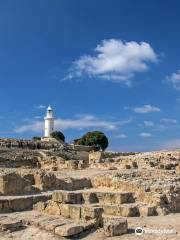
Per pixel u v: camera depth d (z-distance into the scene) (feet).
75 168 248.93
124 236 103.14
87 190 164.66
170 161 259.60
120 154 341.82
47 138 437.58
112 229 103.04
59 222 108.58
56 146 359.46
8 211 128.57
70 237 101.40
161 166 237.25
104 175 180.14
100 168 244.42
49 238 101.04
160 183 161.89
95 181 176.65
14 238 102.06
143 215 130.21
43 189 157.79
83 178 176.45
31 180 161.48
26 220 112.37
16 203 131.44
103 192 146.41
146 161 250.16
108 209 130.00
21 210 131.34
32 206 135.33
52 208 123.75
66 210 117.80
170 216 132.16
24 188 148.97
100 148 435.94
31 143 342.85
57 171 225.97
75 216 114.32
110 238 101.14
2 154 280.31
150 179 173.68
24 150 307.99
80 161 258.98
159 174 196.13
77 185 171.22
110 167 240.73
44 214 123.13
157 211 134.00
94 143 452.76
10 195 143.13
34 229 107.14
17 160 267.39
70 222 108.68
